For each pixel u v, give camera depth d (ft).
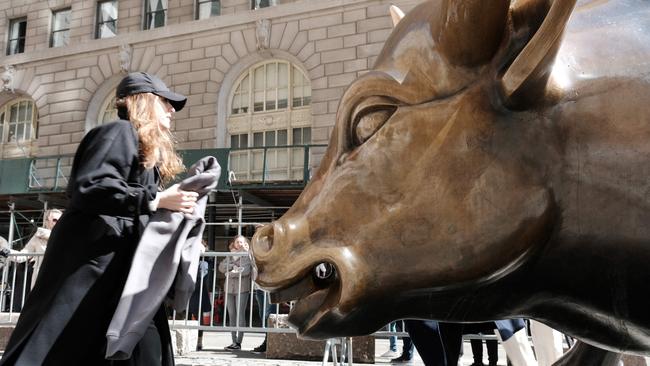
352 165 4.15
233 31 61.67
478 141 3.87
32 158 60.08
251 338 33.06
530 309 4.33
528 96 3.76
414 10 4.38
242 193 53.01
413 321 11.13
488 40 3.74
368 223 4.05
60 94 67.05
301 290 4.36
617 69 3.92
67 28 71.05
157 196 6.81
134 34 65.05
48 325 6.02
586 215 3.84
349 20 57.16
